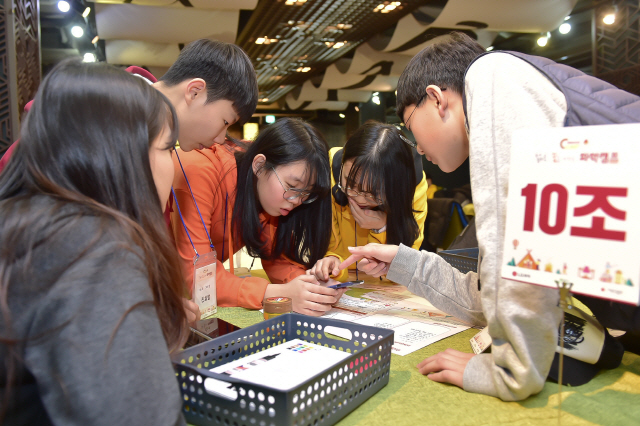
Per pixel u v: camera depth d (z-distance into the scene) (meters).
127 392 0.51
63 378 0.50
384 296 1.70
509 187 0.74
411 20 7.12
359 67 9.64
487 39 7.92
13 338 0.53
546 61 0.95
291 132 1.58
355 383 0.81
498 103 0.87
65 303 0.52
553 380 0.93
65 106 0.62
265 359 0.89
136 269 0.57
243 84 1.48
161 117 0.71
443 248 4.06
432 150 1.19
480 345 1.05
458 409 0.81
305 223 1.76
